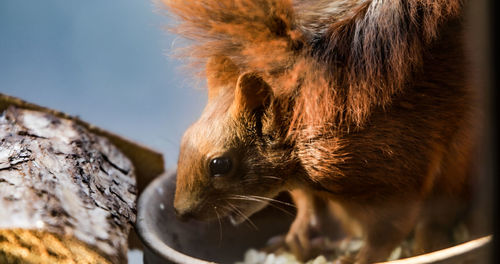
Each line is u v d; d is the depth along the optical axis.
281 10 1.20
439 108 1.18
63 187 1.18
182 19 1.22
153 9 1.23
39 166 1.18
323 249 1.23
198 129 1.20
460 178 1.20
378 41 1.18
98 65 1.66
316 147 1.18
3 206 1.15
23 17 1.68
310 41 1.20
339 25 1.19
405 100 1.18
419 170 1.18
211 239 1.24
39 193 1.16
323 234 1.24
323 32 1.20
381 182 1.18
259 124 1.19
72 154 1.21
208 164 1.19
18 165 1.18
